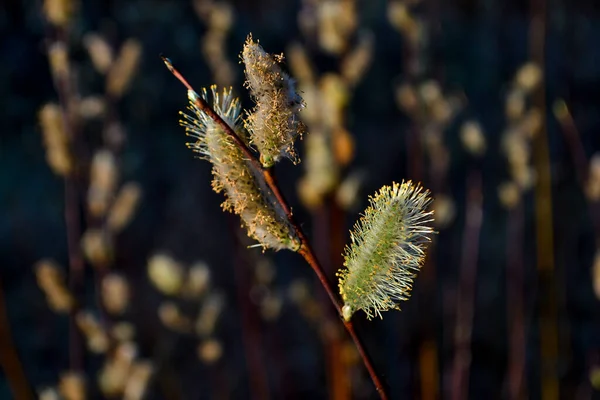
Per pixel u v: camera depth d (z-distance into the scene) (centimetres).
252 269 104
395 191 56
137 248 144
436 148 96
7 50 189
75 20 84
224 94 57
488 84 187
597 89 180
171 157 174
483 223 155
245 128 57
